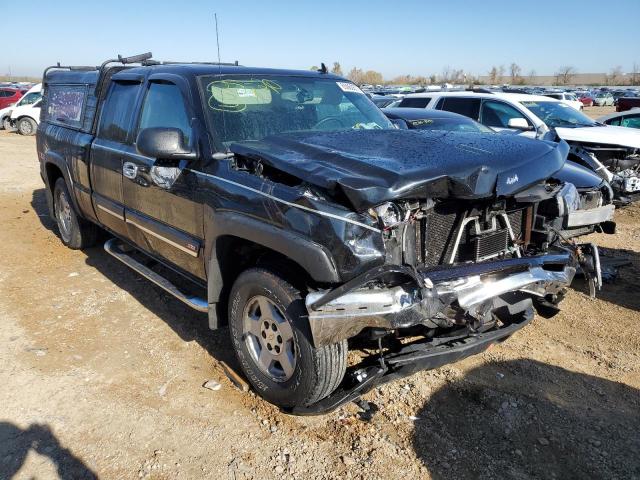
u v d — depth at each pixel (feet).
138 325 14.83
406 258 9.60
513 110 33.19
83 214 19.44
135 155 14.37
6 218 26.16
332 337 9.12
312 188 9.52
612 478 9.61
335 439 10.39
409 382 12.27
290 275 10.25
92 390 11.75
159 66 14.97
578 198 17.12
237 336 11.46
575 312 16.67
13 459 9.64
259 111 13.12
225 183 11.11
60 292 17.03
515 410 11.41
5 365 12.59
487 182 9.71
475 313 10.00
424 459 9.91
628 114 39.65
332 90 15.17
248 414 11.07
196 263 12.75
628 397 12.12
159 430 10.53
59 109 20.65
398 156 9.99
